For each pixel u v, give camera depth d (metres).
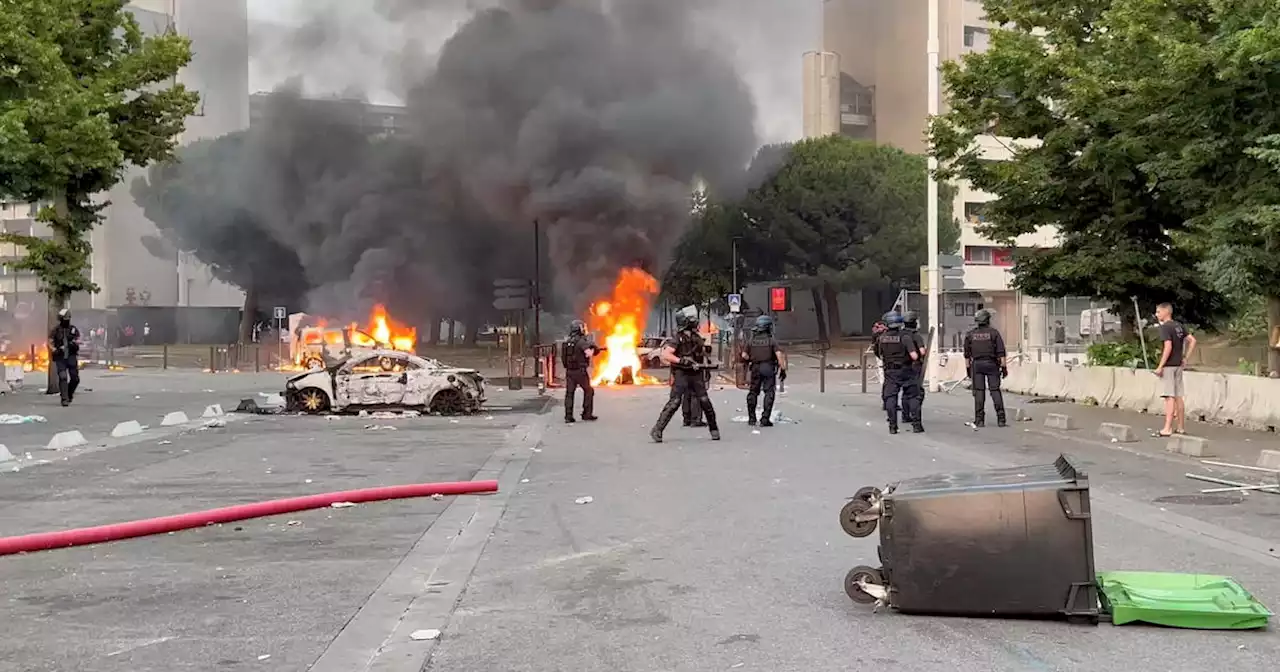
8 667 4.78
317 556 7.22
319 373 19.38
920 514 5.49
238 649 5.07
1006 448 13.18
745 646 5.09
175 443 14.31
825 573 6.63
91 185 22.75
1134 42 15.56
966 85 19.16
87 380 30.89
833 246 55.66
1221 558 6.91
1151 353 19.38
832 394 24.22
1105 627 5.33
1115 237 19.11
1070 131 17.94
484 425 17.20
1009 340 65.06
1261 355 24.61
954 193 56.16
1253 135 13.68
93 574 6.69
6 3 18.98
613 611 5.78
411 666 4.80
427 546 7.55
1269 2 12.95
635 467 11.84
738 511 8.90
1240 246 14.47
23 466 11.84
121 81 22.83
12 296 62.09
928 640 5.14
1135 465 11.55
